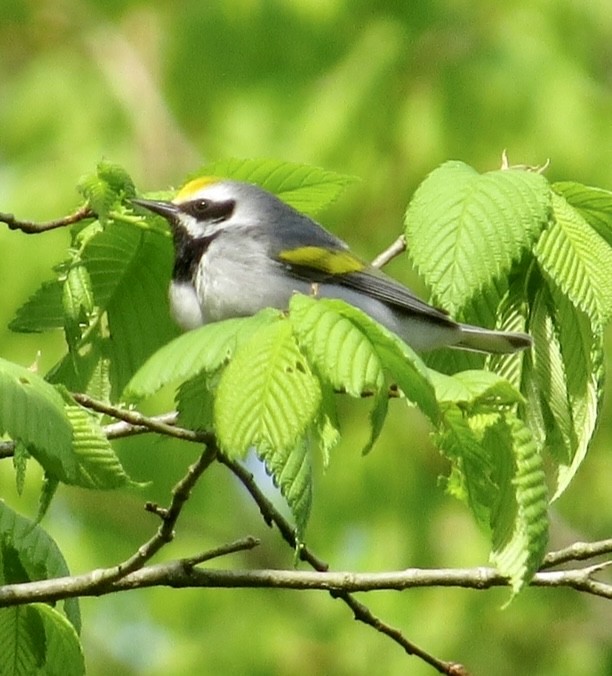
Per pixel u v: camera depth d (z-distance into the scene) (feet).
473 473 17.58
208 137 53.26
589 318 20.40
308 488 16.49
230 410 16.15
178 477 50.03
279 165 25.31
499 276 19.70
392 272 50.52
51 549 19.83
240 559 53.78
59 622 20.76
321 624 51.72
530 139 50.14
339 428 16.80
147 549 19.48
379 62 51.29
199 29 54.19
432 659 21.68
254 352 16.21
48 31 57.41
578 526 53.11
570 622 52.21
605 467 52.31
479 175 20.75
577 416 20.99
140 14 59.11
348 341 16.02
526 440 17.42
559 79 50.93
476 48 51.70
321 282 26.18
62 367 24.23
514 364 22.08
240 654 51.21
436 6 52.54
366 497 51.72
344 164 50.52
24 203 49.57
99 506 52.31
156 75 55.36
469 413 17.38
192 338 16.48
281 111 51.60
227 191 25.94
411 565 50.72
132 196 22.53
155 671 51.57
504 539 17.49
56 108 53.98
